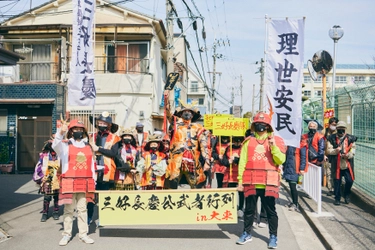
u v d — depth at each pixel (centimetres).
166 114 841
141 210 710
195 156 783
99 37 2105
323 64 1334
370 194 1007
